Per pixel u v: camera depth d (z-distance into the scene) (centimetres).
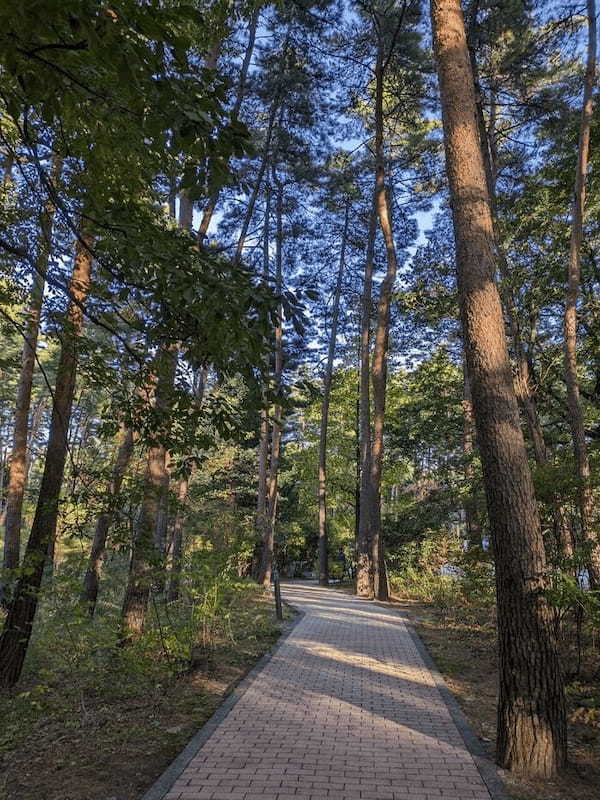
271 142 1769
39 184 498
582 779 439
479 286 549
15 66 248
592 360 1576
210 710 601
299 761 462
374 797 398
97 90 315
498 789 416
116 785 420
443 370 2123
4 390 3328
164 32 238
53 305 563
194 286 382
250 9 602
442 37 603
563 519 740
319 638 1060
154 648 664
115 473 735
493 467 512
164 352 540
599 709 579
